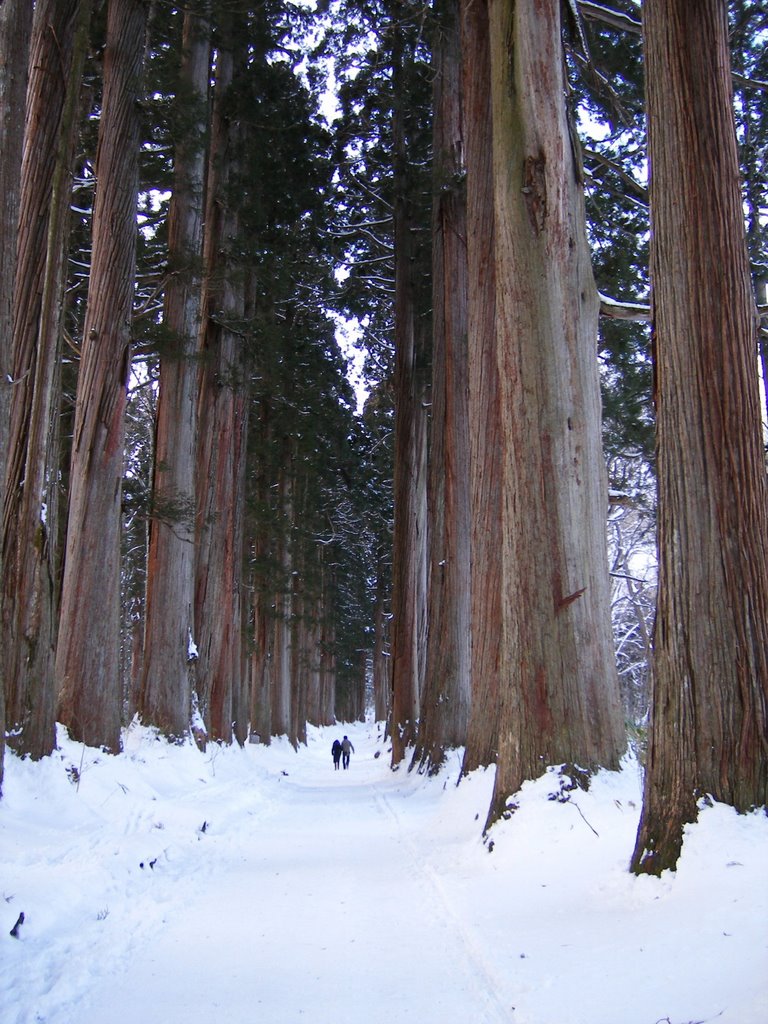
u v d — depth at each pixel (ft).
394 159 77.77
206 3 52.90
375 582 185.88
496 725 40.06
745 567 17.94
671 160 19.61
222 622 78.95
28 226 36.32
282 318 95.50
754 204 49.32
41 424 33.53
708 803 17.37
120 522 44.16
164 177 59.67
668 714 18.21
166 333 54.29
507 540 28.55
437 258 63.82
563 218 28.89
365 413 116.88
